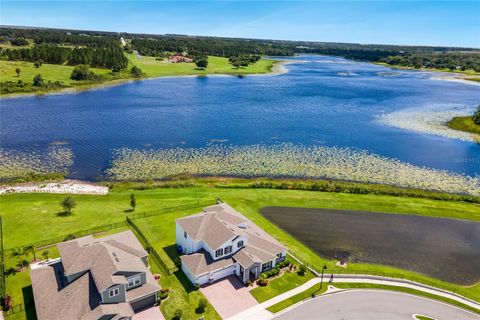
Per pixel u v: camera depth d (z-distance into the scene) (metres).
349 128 114.50
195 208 61.78
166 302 39.66
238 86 188.75
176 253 48.75
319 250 52.06
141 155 86.88
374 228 58.84
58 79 169.12
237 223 49.88
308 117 127.19
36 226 53.62
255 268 44.09
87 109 129.25
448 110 139.50
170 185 70.88
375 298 41.78
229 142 98.06
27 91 148.25
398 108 143.25
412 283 44.94
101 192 66.88
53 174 74.88
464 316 39.69
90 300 34.94
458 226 60.91
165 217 58.34
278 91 177.38
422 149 97.12
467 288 45.66
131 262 39.19
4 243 48.91
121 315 34.28
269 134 106.12
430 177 80.25
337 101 156.00
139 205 62.09
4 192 65.19
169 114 126.19
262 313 38.56
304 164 84.81
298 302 40.47
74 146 91.38
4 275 42.56
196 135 103.12
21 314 37.16
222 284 43.09
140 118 119.75
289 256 49.59
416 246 54.59
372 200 68.38
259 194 68.62
